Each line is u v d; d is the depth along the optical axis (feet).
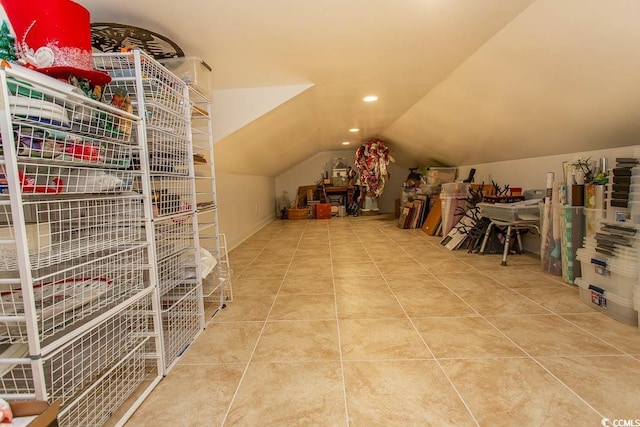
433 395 3.94
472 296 7.06
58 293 3.31
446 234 13.87
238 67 7.06
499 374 4.30
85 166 3.48
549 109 7.38
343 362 4.71
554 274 8.34
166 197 5.16
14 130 2.62
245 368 4.63
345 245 13.21
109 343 4.06
